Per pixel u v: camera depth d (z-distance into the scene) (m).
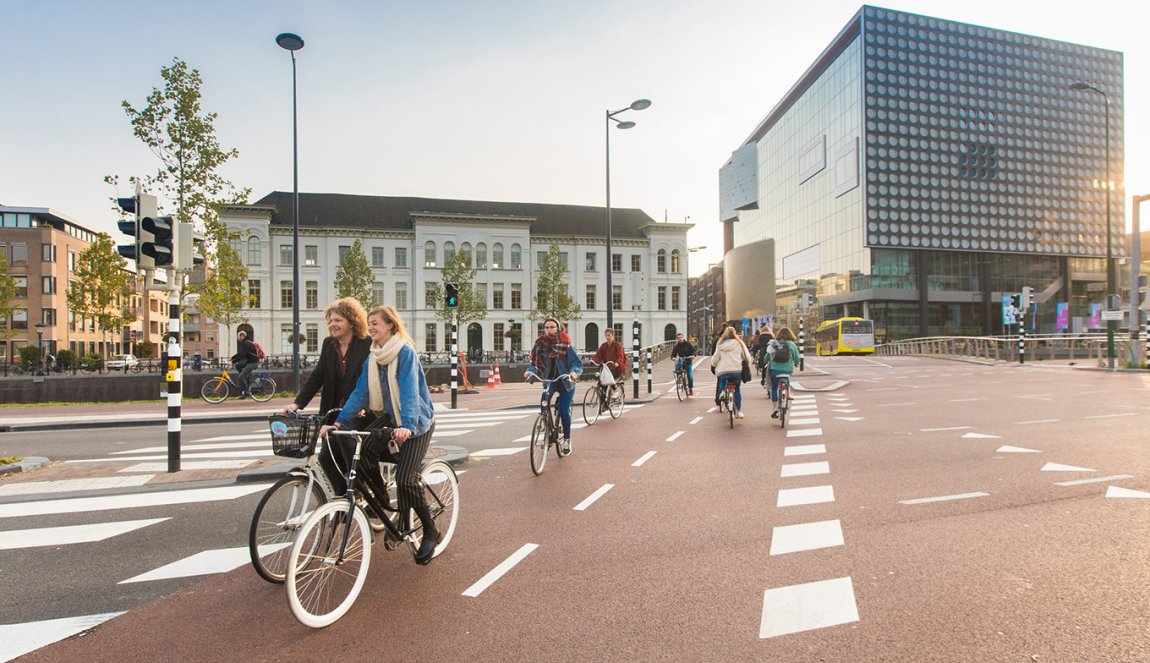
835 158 68.69
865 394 15.94
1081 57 71.19
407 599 3.61
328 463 3.82
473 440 9.56
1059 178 69.38
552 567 4.08
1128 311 24.41
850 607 3.39
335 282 48.62
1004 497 5.59
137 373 27.25
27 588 3.88
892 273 63.34
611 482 6.50
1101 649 2.88
